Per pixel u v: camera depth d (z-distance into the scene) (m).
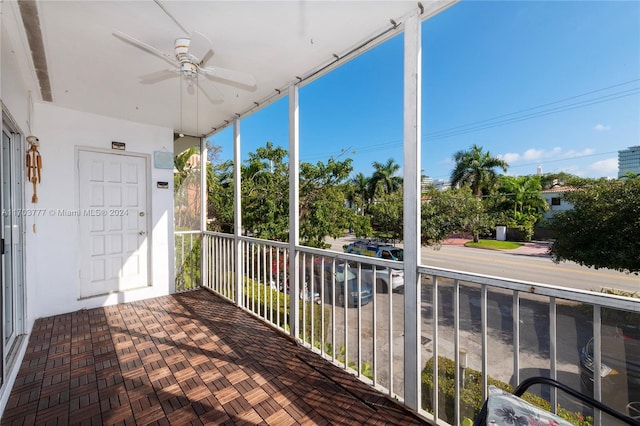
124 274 3.97
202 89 2.66
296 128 2.82
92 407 1.87
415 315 1.82
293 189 2.80
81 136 3.57
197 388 2.07
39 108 3.29
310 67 2.55
